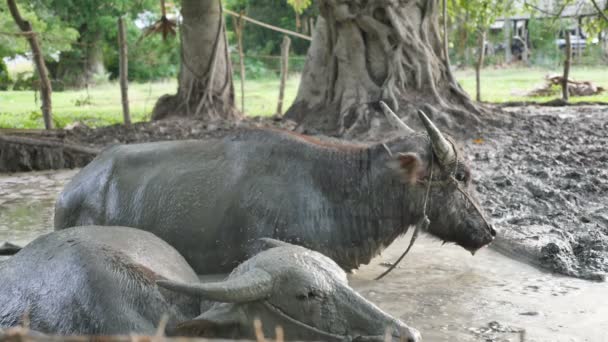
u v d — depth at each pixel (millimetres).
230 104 23859
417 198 7832
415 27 18719
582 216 10227
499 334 6445
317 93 20203
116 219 8062
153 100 37188
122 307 4934
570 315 6895
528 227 9734
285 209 7695
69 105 35031
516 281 8039
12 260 5602
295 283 4676
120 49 21516
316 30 20766
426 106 17797
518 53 55438
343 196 7812
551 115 19391
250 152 8023
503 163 13758
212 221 7770
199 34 23344
